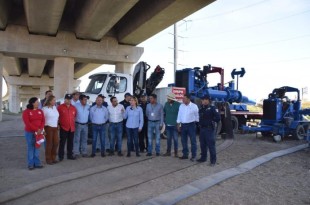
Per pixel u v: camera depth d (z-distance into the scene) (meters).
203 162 8.48
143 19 17.53
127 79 12.41
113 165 7.94
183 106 8.86
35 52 20.25
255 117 16.97
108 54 22.20
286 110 13.59
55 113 8.03
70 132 8.54
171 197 5.70
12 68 38.12
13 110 47.31
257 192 6.10
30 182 6.39
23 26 19.98
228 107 13.81
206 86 14.66
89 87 12.45
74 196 5.68
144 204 5.34
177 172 7.43
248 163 8.37
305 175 7.36
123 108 9.33
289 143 12.41
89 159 8.72
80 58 21.72
